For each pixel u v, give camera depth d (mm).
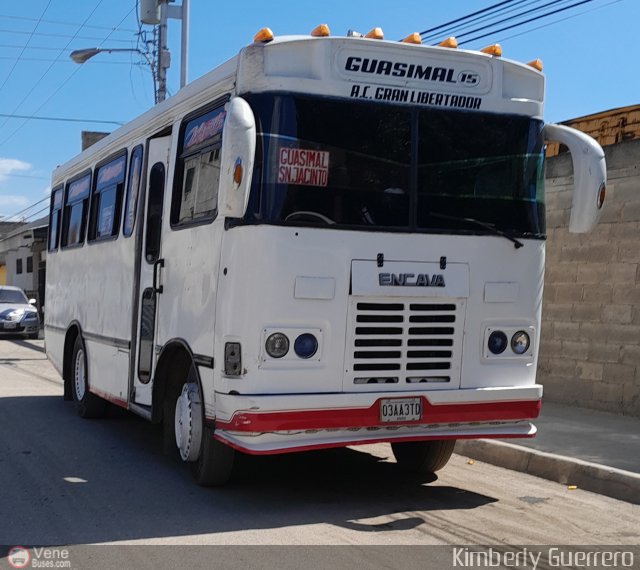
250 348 5762
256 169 5832
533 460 7605
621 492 6730
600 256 10219
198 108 6883
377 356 6043
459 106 6398
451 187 6316
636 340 9719
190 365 6957
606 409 10047
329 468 7727
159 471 7516
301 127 5938
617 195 10016
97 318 9523
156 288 7445
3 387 13617
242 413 5715
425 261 6168
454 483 7227
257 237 5777
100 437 9156
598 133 10859
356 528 5801
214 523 5891
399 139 6195
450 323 6246
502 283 6402
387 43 6168
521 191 6559
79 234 10703
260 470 7582
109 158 9586
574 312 10547
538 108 6672
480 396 6277
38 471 7500
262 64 5922
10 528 5781
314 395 5793
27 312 24359
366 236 6008
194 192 6832
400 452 7758
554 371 10820
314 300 5863
